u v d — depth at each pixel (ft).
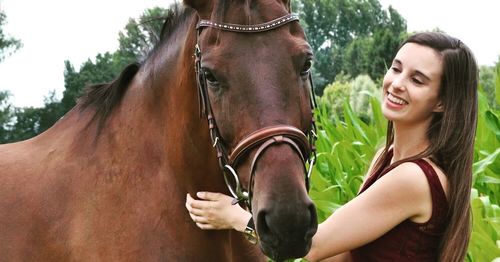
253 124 6.23
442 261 7.29
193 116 7.22
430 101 7.47
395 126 7.77
